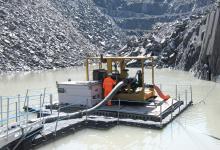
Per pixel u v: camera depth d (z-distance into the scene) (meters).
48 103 25.19
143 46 73.88
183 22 70.25
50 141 17.86
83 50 82.25
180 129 19.78
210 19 46.91
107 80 23.36
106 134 19.25
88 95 23.02
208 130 19.56
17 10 76.25
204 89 35.25
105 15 129.38
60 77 48.31
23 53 65.19
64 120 20.41
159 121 20.45
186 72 55.50
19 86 38.41
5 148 15.09
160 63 65.56
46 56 68.69
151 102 24.00
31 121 17.89
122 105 23.28
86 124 20.33
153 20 133.00
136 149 16.84
